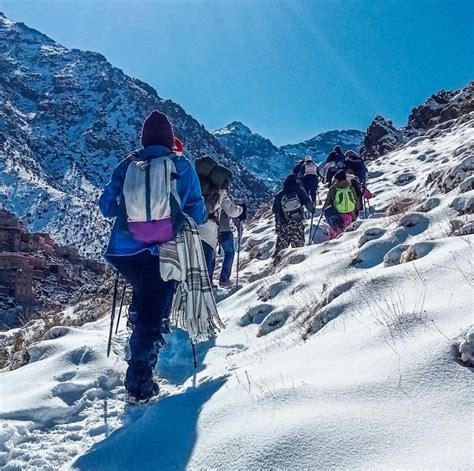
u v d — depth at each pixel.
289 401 3.33
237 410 3.47
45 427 4.41
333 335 4.30
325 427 2.92
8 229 121.62
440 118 32.47
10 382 5.32
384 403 3.02
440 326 3.64
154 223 4.39
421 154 20.20
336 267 6.74
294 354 4.20
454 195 7.76
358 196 11.90
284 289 6.89
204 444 3.24
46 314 13.58
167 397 4.21
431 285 4.37
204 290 4.54
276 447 2.89
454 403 2.86
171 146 4.73
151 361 4.54
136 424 3.94
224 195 7.29
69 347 6.12
